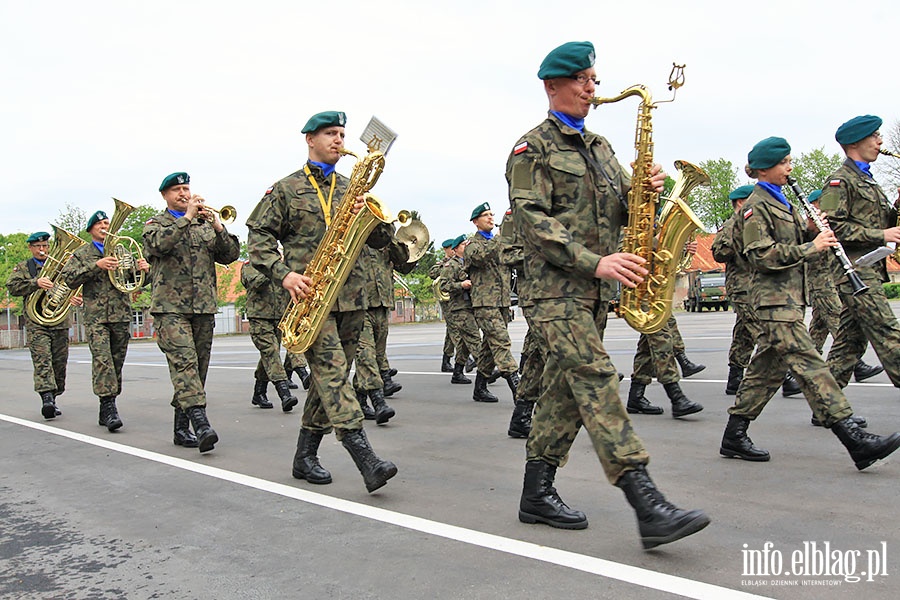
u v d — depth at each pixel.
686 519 3.46
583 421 3.79
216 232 7.03
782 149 5.58
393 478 5.48
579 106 4.02
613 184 4.12
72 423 8.72
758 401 5.55
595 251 4.00
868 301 6.14
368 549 3.95
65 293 9.18
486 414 8.38
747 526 4.07
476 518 4.39
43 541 4.37
